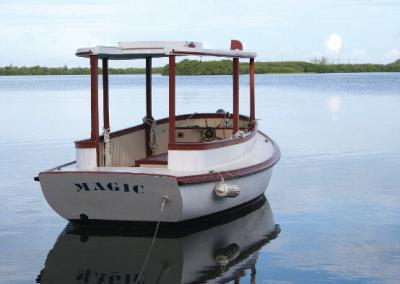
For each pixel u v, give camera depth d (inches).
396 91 3006.9
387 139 1099.3
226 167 526.3
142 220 485.7
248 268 429.1
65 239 498.0
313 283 399.5
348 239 494.3
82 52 498.0
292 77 7116.1
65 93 3184.1
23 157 928.3
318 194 657.6
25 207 614.2
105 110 532.1
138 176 455.5
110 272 422.9
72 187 477.1
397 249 466.9
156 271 423.2
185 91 3070.9
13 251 470.9
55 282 405.1
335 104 2049.7
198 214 493.4
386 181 721.0
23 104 2177.7
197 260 445.7
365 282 400.5
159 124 606.2
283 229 524.7
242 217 565.6
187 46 512.7
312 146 1020.5
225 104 1969.7
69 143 1089.4
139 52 521.7
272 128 1300.4
